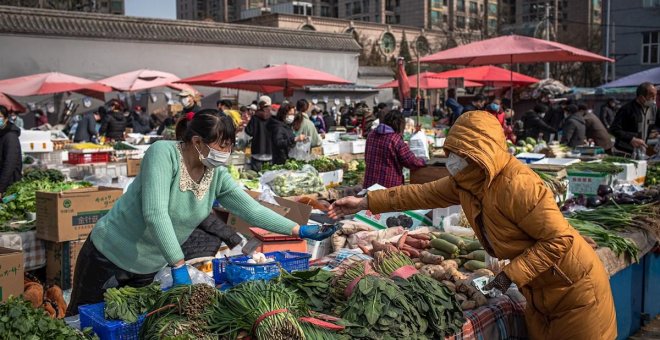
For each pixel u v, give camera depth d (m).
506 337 3.24
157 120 19.97
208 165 2.99
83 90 19.97
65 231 5.09
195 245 4.20
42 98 21.41
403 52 65.31
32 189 6.07
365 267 2.96
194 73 25.81
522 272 2.75
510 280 2.80
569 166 6.58
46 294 4.84
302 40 29.36
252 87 17.14
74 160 9.16
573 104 10.67
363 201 3.42
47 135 9.77
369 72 33.09
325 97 27.69
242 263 3.12
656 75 12.49
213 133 2.89
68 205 5.10
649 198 5.94
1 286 4.11
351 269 2.95
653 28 36.53
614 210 5.22
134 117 16.92
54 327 2.29
